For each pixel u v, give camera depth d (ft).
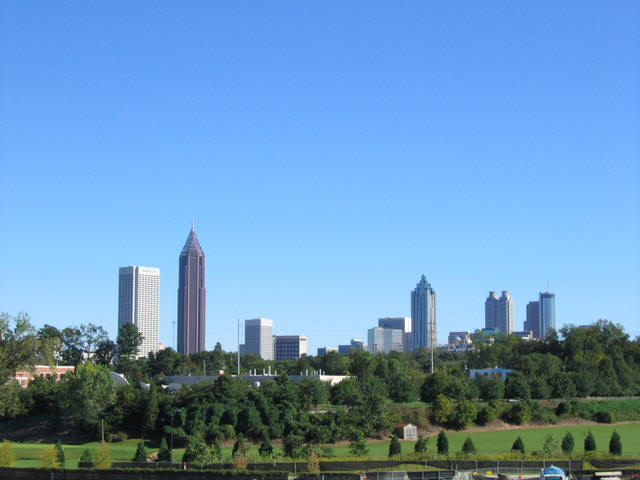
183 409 440.45
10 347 399.03
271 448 349.61
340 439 435.94
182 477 260.01
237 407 447.42
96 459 296.71
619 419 577.43
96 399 473.67
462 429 505.25
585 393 628.28
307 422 449.06
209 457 309.63
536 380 608.60
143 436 456.04
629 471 270.87
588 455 311.88
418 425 492.13
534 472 279.08
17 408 501.97
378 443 438.40
